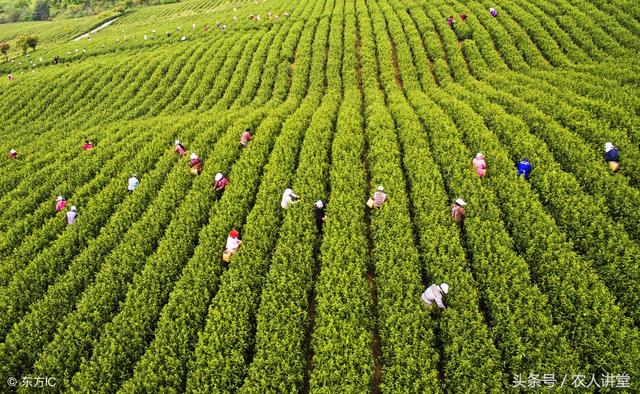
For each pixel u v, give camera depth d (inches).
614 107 1091.3
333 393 559.2
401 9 2260.1
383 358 627.8
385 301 671.8
